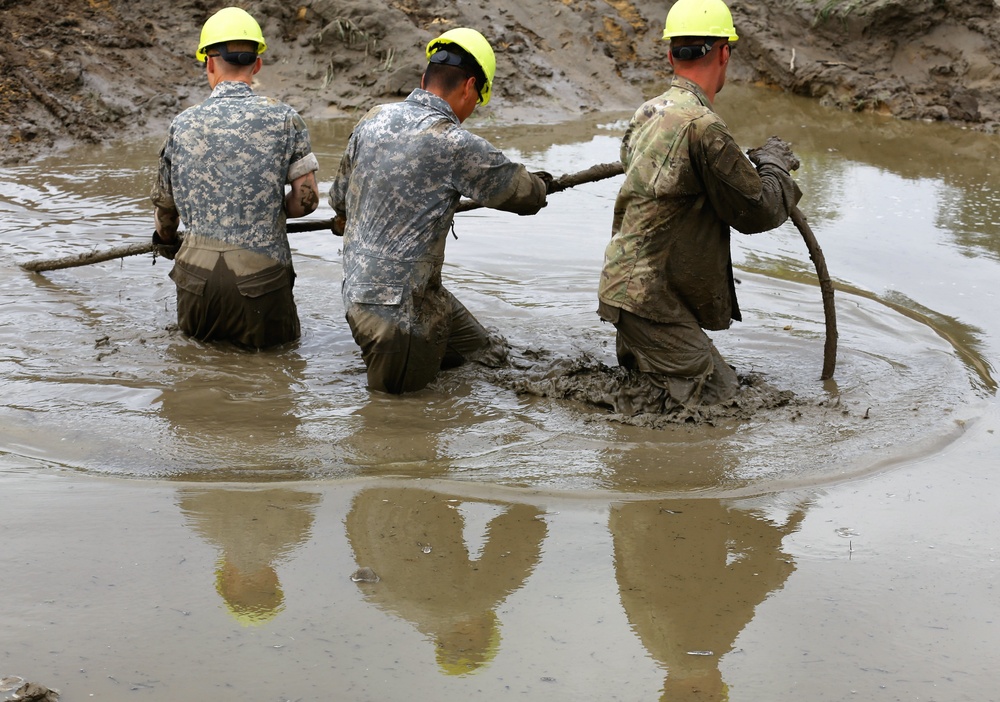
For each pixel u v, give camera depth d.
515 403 4.64
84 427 4.16
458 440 4.18
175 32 11.27
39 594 2.95
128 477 3.75
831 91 11.67
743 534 3.46
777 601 3.07
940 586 3.16
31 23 10.55
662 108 4.39
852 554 3.34
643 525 3.51
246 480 3.76
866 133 10.44
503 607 3.00
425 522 3.48
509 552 3.31
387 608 2.96
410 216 4.55
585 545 3.37
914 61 11.62
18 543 3.22
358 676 2.65
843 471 3.93
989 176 8.87
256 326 5.12
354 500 3.62
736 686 2.68
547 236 7.24
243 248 5.05
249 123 5.07
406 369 4.64
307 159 5.15
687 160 4.29
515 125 10.59
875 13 11.73
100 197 7.90
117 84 10.32
